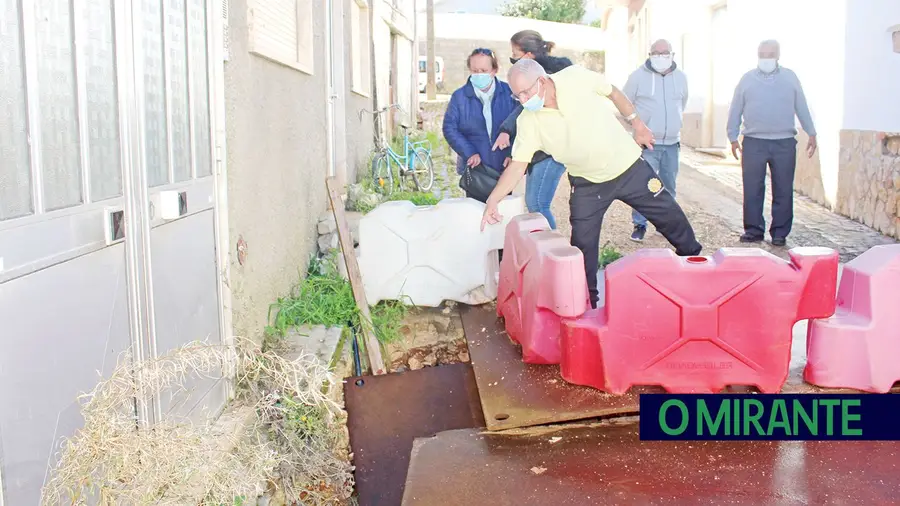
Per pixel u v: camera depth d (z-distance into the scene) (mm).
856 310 4016
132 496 2359
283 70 5973
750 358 3920
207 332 3879
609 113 4863
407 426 4707
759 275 3846
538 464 3555
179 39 3541
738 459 3484
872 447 3549
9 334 2240
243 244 4590
